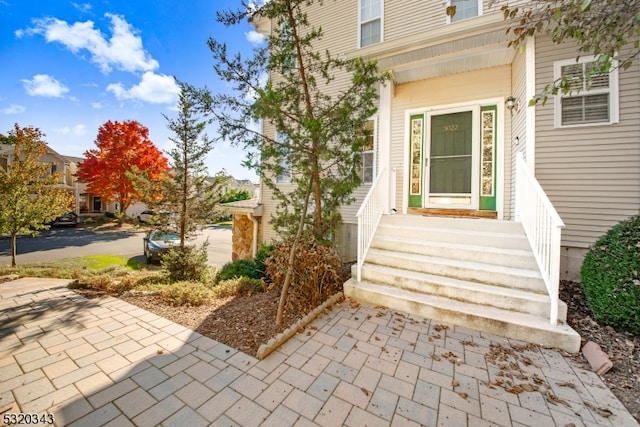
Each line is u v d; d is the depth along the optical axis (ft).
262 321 10.36
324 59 22.31
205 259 18.84
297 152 11.22
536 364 7.73
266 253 19.48
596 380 7.03
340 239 21.72
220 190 19.71
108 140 57.98
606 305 9.03
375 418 5.82
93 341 8.96
